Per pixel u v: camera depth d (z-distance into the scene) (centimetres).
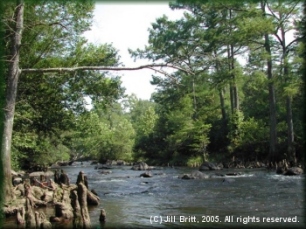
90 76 2128
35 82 2116
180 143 4684
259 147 3919
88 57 2078
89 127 2658
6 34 1580
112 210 1248
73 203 1004
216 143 4569
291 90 2872
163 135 5250
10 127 1400
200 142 4303
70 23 1794
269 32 3147
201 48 4022
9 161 1352
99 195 1662
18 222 1025
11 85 1438
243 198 1455
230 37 3478
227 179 2284
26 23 1775
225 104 5266
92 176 3066
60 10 1784
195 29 4084
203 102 5119
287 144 3375
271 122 3475
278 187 1791
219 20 3741
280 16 3206
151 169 3972
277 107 4022
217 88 3900
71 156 7375
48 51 2014
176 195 1608
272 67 3403
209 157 4400
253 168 3503
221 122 4672
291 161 3119
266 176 2472
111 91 2150
